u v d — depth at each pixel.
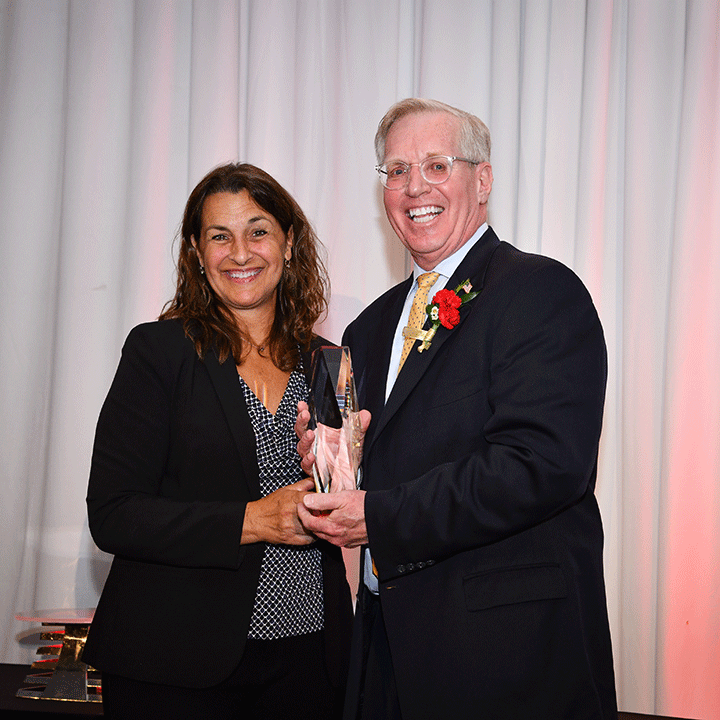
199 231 1.95
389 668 1.72
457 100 2.63
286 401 1.87
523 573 1.53
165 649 1.66
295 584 1.79
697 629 2.44
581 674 1.49
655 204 2.54
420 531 1.49
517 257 1.72
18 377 2.88
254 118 2.73
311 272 2.05
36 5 2.90
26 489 2.88
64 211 2.84
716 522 2.44
